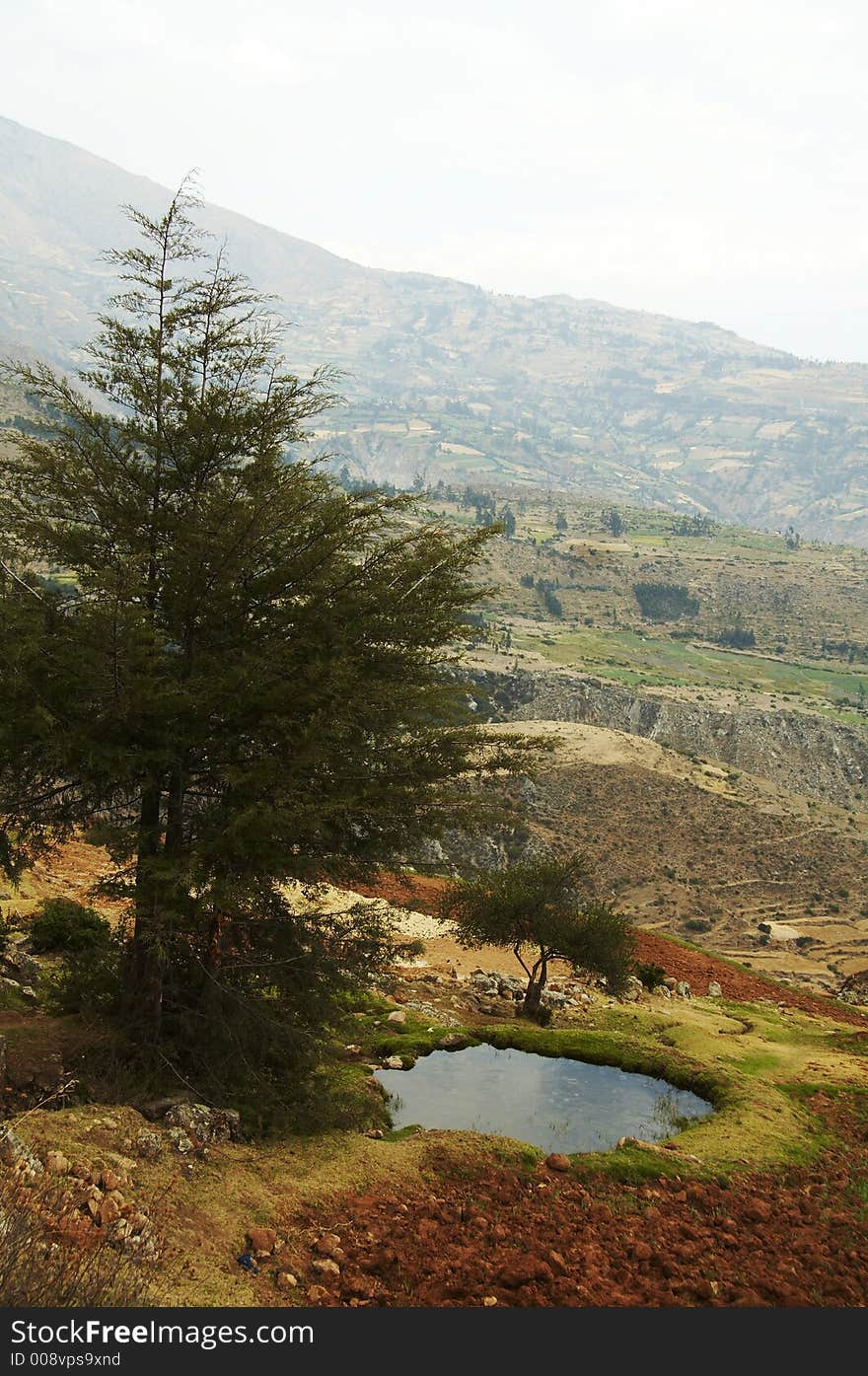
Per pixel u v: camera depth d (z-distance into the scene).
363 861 13.91
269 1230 10.09
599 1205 12.31
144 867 12.17
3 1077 11.66
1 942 16.69
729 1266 11.19
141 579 11.97
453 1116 16.06
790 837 138.50
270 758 12.87
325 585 13.70
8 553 13.23
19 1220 8.05
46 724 11.48
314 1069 14.68
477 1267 10.14
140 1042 13.21
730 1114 17.16
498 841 109.62
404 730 13.96
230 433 13.88
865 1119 18.08
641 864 126.81
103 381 13.80
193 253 13.64
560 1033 20.91
